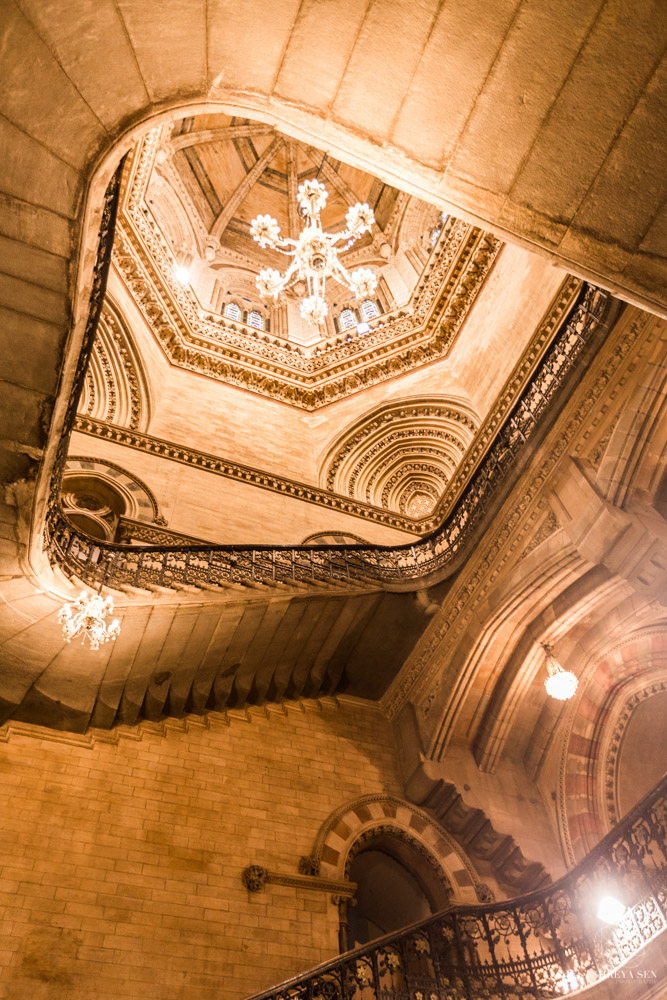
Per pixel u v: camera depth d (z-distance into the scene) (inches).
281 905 402.9
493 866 467.5
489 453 504.7
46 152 221.8
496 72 189.9
